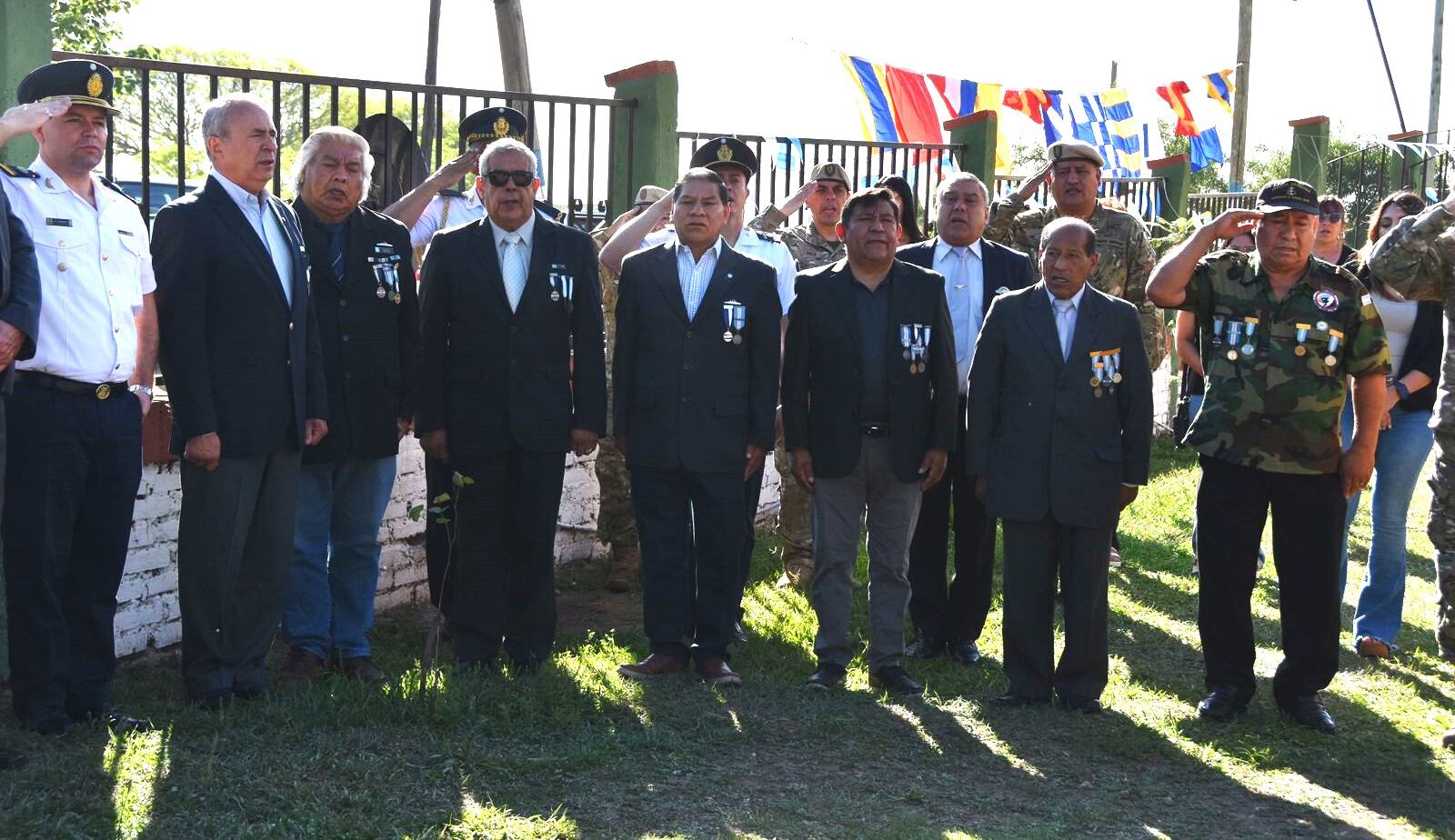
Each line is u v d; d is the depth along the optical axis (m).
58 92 4.21
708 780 4.28
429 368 5.18
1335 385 4.82
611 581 7.02
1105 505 5.03
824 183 6.70
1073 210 6.41
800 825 3.95
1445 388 4.78
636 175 7.69
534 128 7.04
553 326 5.18
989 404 5.18
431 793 4.02
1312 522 4.89
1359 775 4.54
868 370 5.21
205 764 4.09
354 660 5.20
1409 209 6.36
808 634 6.07
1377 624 6.07
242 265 4.58
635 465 5.36
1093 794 4.32
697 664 5.34
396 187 6.58
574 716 4.70
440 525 5.54
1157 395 12.88
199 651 4.66
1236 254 5.02
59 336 4.21
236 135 4.57
